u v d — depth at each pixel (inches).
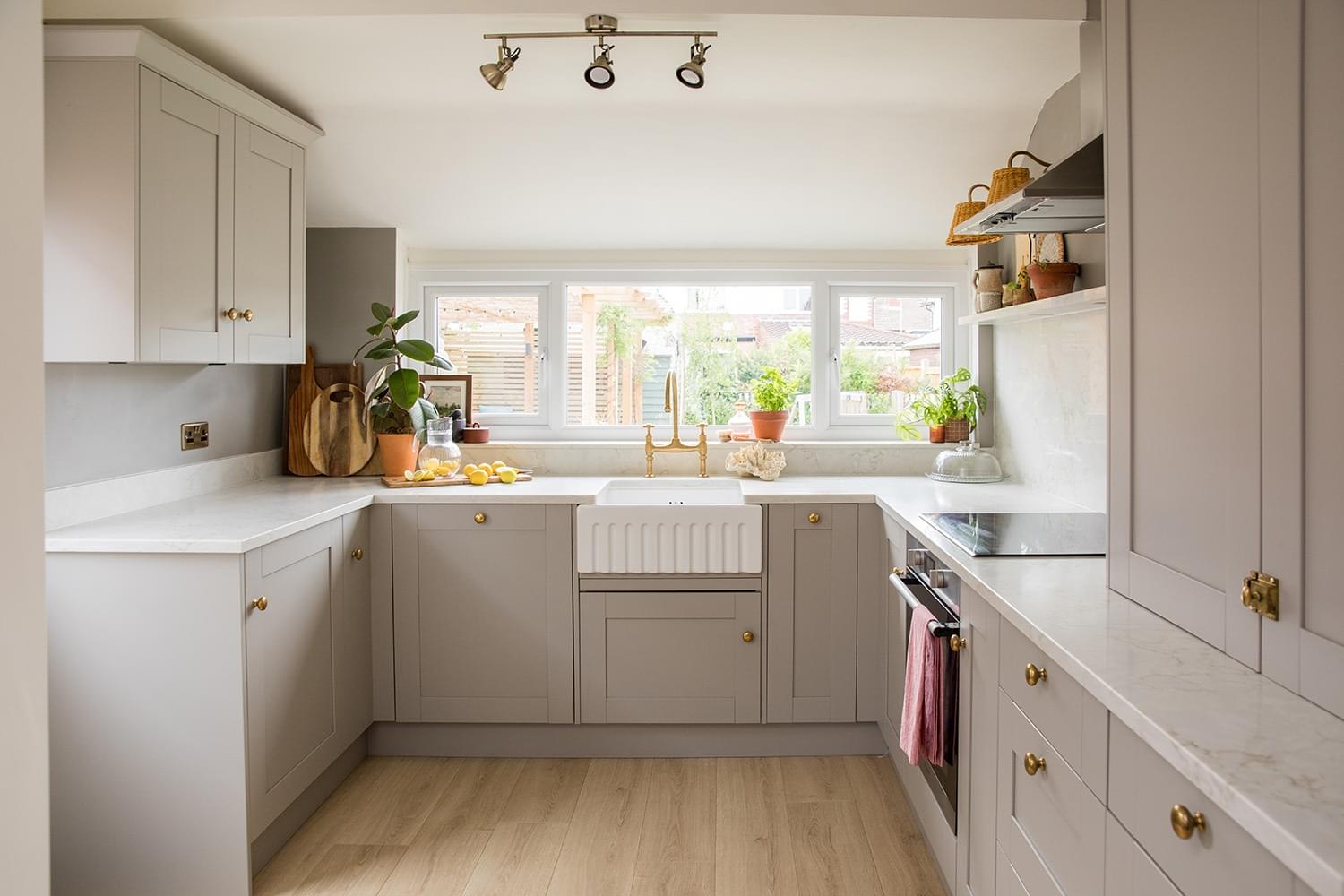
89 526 99.8
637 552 125.2
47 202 93.4
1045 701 62.7
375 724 130.2
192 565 91.0
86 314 93.7
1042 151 119.7
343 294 151.6
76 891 93.4
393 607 126.8
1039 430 131.4
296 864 99.2
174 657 91.5
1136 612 65.8
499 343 162.1
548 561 126.0
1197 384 57.6
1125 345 68.1
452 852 101.7
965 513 108.7
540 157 131.6
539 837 105.1
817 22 97.4
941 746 87.6
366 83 113.7
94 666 92.3
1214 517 56.2
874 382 161.9
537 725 129.3
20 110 48.0
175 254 100.1
